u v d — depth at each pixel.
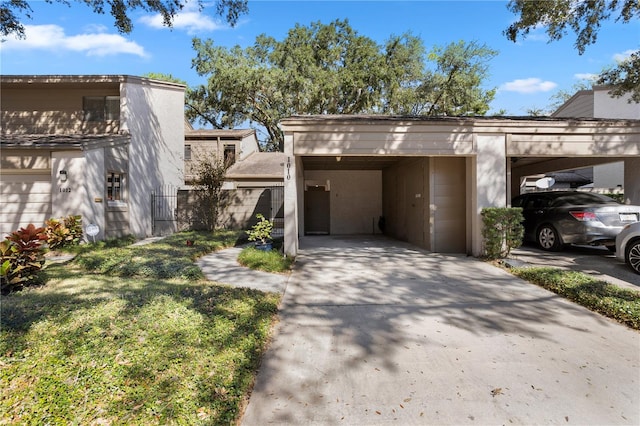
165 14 8.43
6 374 2.84
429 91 25.50
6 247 5.14
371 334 4.07
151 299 4.55
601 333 4.05
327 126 8.35
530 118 8.94
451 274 6.94
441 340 3.89
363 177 15.61
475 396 2.84
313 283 6.34
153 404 2.56
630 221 8.09
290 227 8.45
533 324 4.32
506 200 8.72
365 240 12.82
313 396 2.86
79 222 9.85
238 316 4.21
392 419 2.57
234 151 22.11
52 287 5.37
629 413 2.61
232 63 23.83
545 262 7.68
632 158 9.48
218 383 2.86
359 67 24.78
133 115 12.67
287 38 25.50
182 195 14.45
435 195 9.63
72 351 3.17
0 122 13.38
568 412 2.63
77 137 10.83
